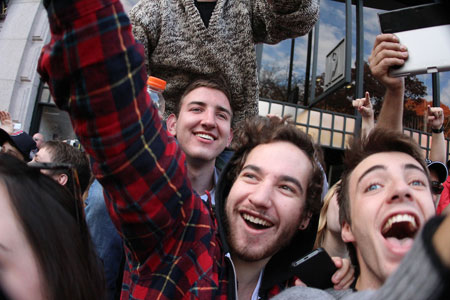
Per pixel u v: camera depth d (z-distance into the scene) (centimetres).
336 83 428
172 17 186
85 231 81
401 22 146
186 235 104
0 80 552
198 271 102
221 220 121
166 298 96
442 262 28
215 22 182
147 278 100
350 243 121
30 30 572
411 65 144
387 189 108
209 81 180
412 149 116
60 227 73
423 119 530
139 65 78
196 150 174
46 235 70
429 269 29
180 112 181
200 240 106
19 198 70
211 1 189
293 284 124
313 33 537
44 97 569
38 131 561
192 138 176
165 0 187
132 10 195
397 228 109
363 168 115
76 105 73
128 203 87
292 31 180
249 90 195
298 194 120
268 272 126
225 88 183
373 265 106
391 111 166
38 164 79
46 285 68
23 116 546
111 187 86
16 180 73
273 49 542
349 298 66
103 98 73
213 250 109
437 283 28
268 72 536
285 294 98
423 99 539
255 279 124
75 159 207
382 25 150
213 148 177
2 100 545
